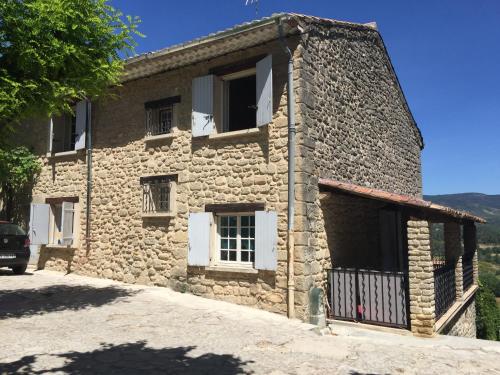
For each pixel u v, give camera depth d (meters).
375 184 11.23
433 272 7.82
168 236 9.52
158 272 9.62
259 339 6.17
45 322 6.68
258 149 8.35
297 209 7.74
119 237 10.40
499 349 6.27
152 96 10.14
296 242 7.68
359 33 10.80
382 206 10.45
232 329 6.64
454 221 10.27
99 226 10.84
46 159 12.31
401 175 13.45
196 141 9.24
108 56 7.82
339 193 8.02
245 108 10.40
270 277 7.96
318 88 8.61
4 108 6.56
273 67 8.31
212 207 8.81
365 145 10.79
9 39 6.73
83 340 5.79
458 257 10.25
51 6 6.70
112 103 10.92
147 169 10.02
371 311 7.69
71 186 11.59
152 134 10.05
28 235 12.19
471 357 5.85
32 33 6.62
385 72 12.55
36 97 7.16
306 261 7.65
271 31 7.86
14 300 8.24
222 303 8.38
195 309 7.81
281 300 7.78
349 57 10.24
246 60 8.63
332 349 5.92
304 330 6.84
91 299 8.42
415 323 7.10
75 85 7.61
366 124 10.95
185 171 9.34
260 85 8.27
